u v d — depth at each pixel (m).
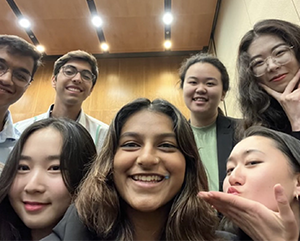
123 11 2.21
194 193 0.47
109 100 2.58
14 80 0.81
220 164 0.81
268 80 0.68
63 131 0.56
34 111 2.53
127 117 0.50
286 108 0.62
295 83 0.63
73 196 0.50
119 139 0.48
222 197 0.36
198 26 2.39
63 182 0.51
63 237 0.40
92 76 1.14
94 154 0.58
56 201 0.49
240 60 0.76
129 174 0.44
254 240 0.36
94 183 0.45
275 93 0.66
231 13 1.84
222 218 0.51
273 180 0.39
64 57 1.13
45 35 2.46
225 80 1.00
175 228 0.44
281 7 0.99
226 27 1.98
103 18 2.27
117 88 2.64
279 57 0.66
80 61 1.12
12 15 2.22
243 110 0.74
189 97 0.96
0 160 0.81
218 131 0.91
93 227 0.42
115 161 0.46
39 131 0.56
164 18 2.28
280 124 0.67
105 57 2.80
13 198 0.50
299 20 0.84
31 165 0.51
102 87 2.66
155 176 0.44
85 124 1.12
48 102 2.57
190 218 0.44
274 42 0.68
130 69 2.74
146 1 2.12
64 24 2.33
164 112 0.50
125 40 2.55
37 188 0.48
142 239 0.45
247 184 0.40
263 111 0.68
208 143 0.91
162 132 0.47
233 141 0.84
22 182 0.50
